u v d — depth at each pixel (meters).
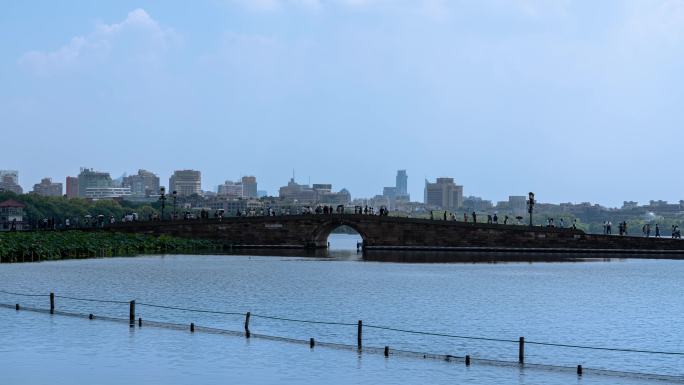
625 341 67.31
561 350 62.88
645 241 171.00
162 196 191.62
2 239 153.25
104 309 81.31
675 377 53.06
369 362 55.25
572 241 172.50
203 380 49.47
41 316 72.44
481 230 176.25
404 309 84.69
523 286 108.50
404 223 179.12
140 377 49.84
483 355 60.25
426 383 49.91
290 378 50.41
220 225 185.75
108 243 169.25
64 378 49.22
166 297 93.00
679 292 102.75
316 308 84.75
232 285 106.88
